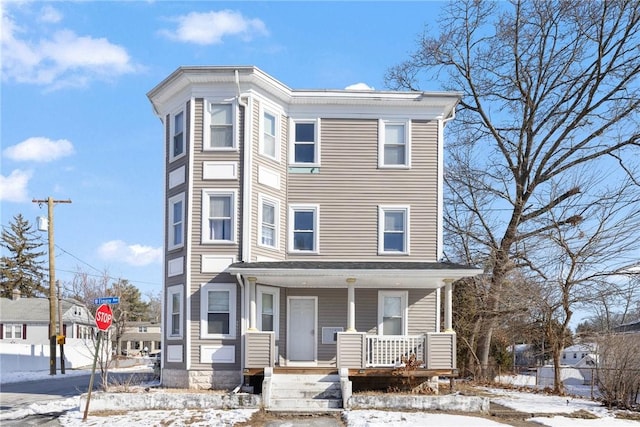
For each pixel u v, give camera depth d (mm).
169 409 15273
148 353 80375
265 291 18844
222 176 18484
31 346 42906
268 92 19375
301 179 19906
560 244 21734
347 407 15227
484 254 26625
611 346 17141
